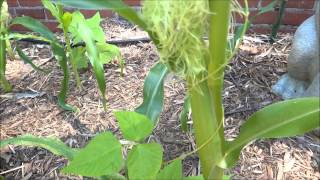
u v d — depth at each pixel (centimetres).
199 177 30
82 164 25
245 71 57
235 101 52
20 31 70
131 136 25
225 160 28
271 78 56
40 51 64
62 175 43
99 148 25
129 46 64
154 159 25
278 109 27
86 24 46
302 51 49
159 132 47
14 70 59
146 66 59
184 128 42
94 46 45
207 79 25
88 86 55
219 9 22
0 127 49
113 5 22
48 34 50
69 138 47
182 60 24
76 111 51
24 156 45
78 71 58
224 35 23
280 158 44
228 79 55
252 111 50
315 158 44
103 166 25
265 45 63
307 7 64
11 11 69
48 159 45
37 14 69
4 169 44
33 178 43
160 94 38
